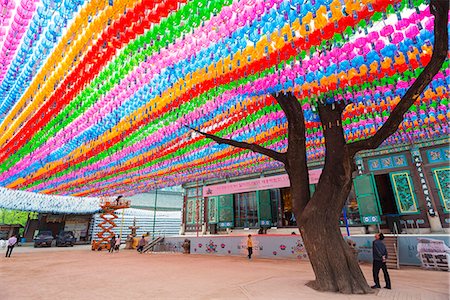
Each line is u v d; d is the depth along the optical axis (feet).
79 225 109.29
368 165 49.32
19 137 29.91
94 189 73.20
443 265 31.96
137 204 114.93
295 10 11.34
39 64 15.30
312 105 23.08
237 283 24.30
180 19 12.07
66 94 19.43
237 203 65.87
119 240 77.05
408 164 45.75
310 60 16.33
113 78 17.49
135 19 11.42
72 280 27.86
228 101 22.97
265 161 47.91
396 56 16.07
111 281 26.99
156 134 32.01
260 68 16.03
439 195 42.34
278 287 21.91
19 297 20.39
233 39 13.12
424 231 42.14
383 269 21.66
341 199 22.20
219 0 11.21
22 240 102.83
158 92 19.97
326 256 21.03
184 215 75.87
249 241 49.03
